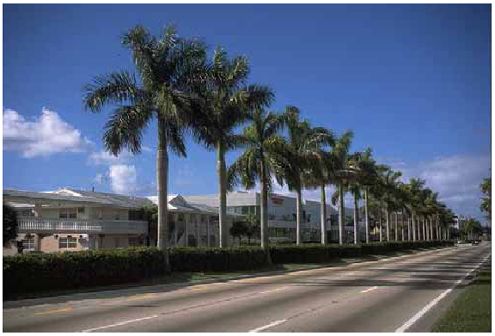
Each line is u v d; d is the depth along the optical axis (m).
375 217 133.12
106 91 26.61
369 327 11.94
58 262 20.47
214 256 31.05
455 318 11.95
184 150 28.36
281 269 35.53
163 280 25.17
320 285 23.50
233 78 30.06
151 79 27.03
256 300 17.45
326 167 47.47
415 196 114.19
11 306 16.34
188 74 27.42
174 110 25.72
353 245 57.25
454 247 116.88
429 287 22.09
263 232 37.97
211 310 14.91
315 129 45.66
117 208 54.56
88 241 48.16
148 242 56.62
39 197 45.78
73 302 17.38
